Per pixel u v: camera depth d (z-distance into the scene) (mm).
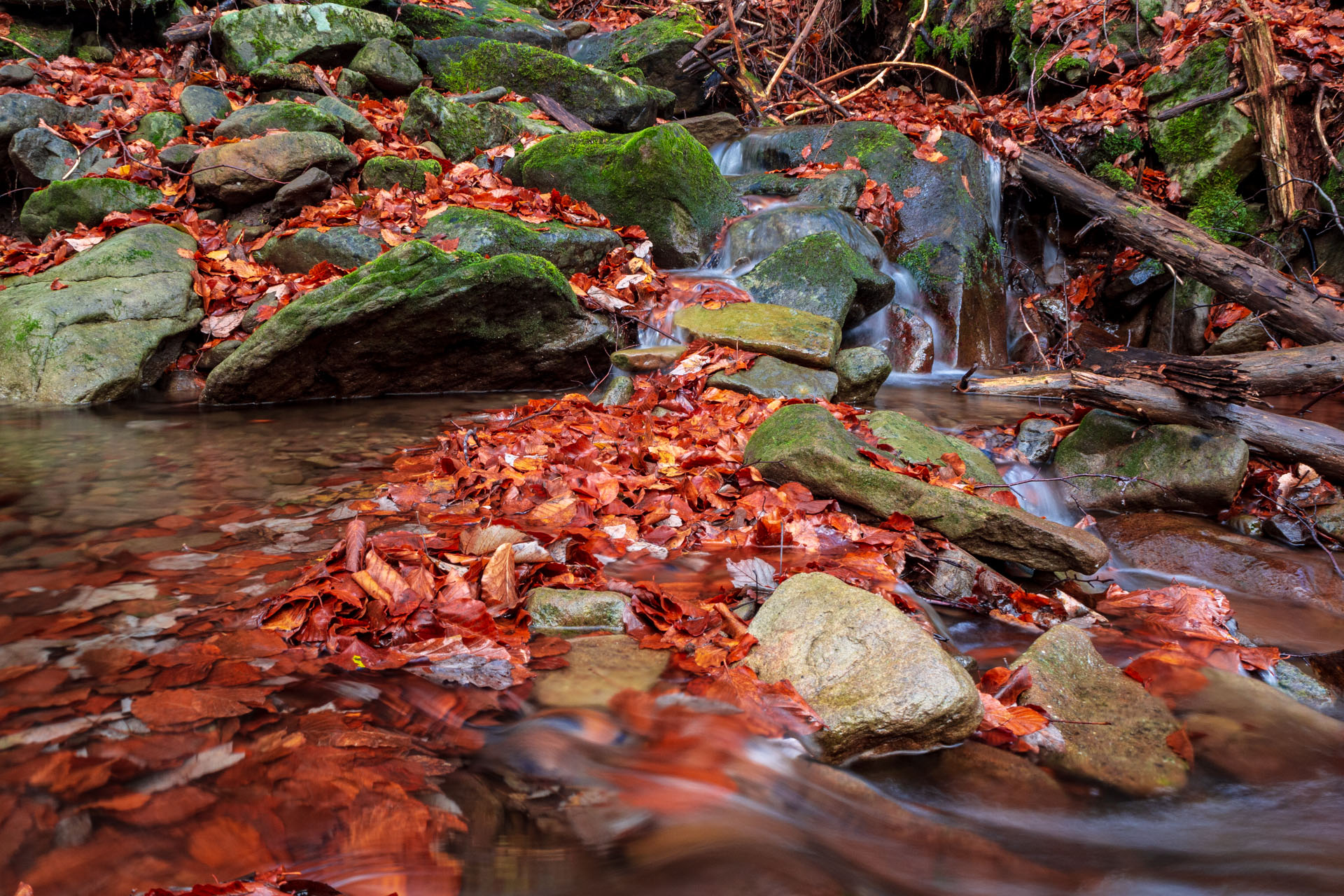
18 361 4703
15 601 2332
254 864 1475
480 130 7148
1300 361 4570
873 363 5148
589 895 1527
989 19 9906
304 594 2277
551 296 5121
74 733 1756
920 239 7316
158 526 2918
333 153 6066
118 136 6496
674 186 6316
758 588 2633
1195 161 7758
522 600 2422
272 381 4770
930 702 1956
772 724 1989
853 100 10188
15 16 7766
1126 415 4168
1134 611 2922
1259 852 1786
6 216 6879
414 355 5023
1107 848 1788
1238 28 7742
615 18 12156
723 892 1563
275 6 7559
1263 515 3697
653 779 1828
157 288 5086
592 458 3516
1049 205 8211
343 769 1714
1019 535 2977
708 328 5160
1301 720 2238
